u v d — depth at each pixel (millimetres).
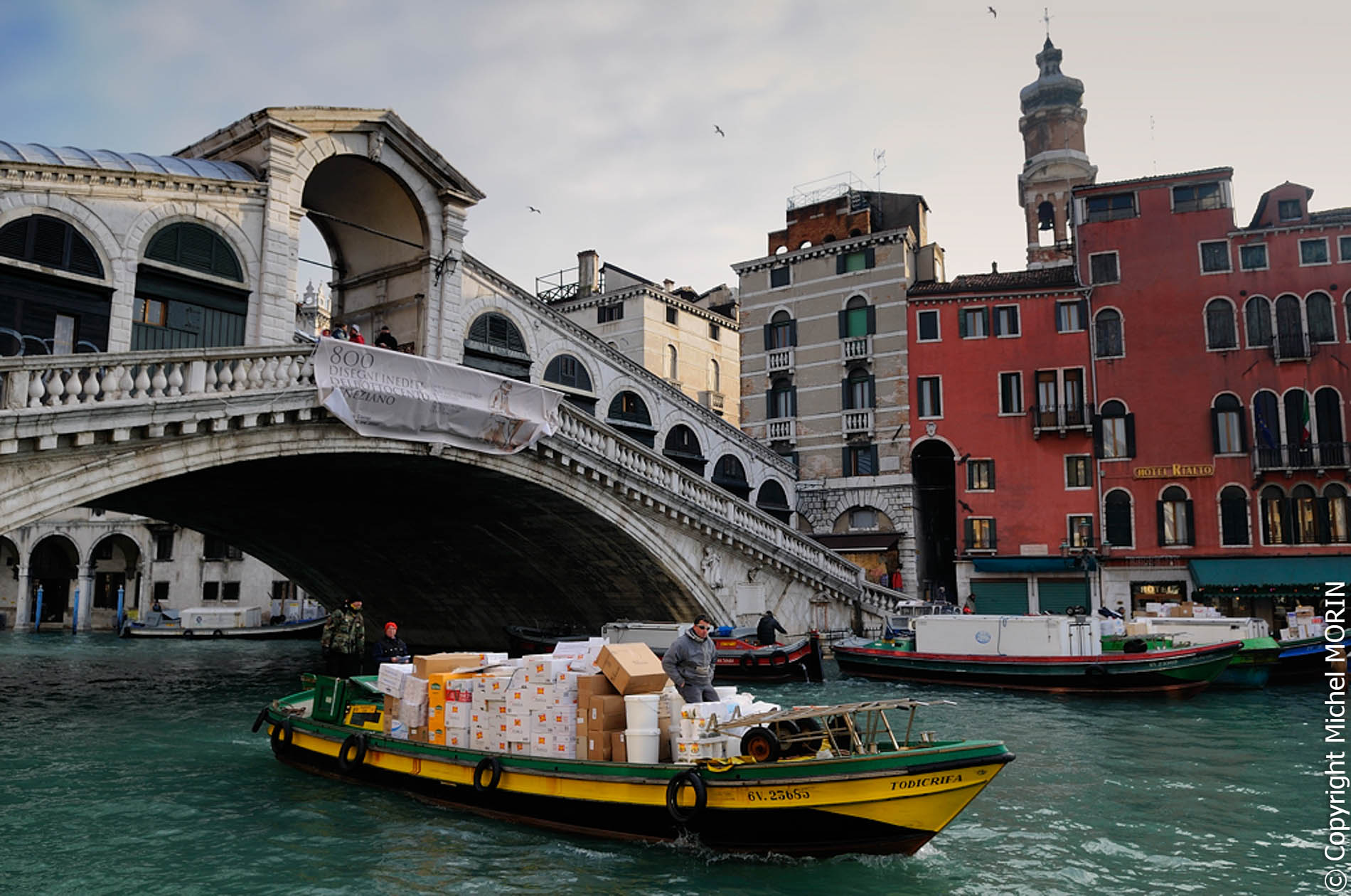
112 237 16406
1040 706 16484
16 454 12375
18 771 11461
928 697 17547
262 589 42781
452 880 7383
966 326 31047
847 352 32344
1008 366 30438
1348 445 26828
